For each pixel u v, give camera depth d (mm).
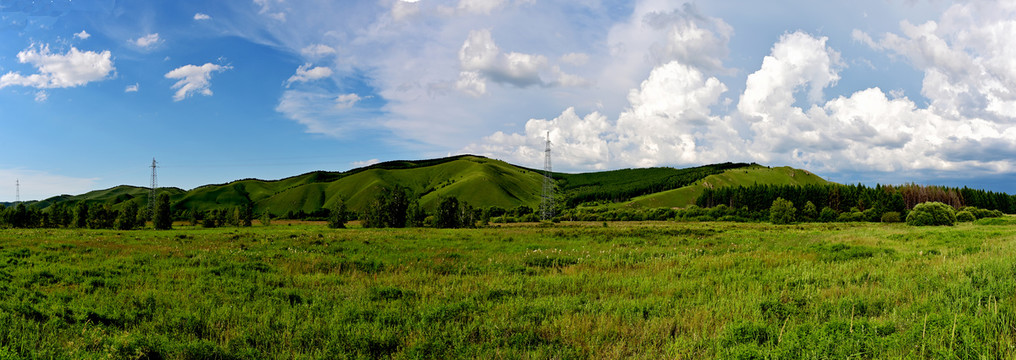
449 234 42781
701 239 33844
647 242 31891
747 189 151000
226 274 16031
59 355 7273
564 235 39719
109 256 21547
